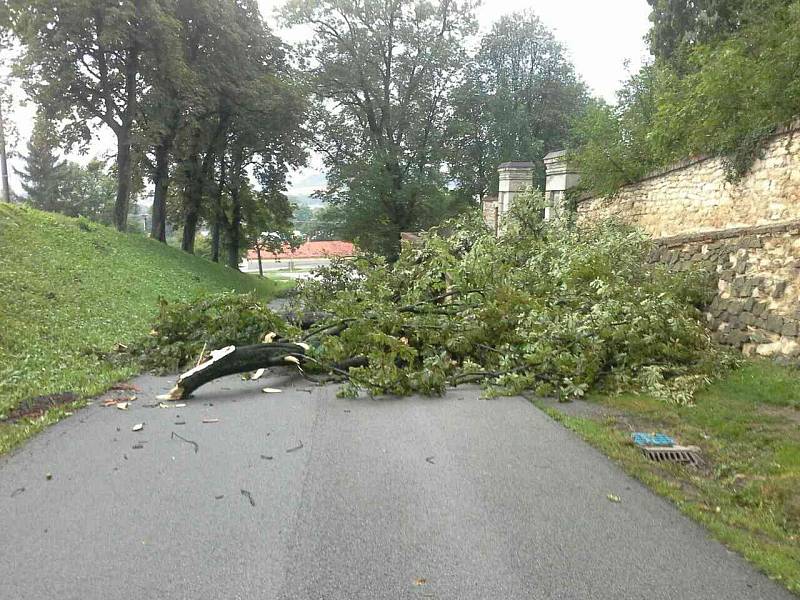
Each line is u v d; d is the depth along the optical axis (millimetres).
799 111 9594
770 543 4082
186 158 34062
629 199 14500
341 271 13953
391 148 38844
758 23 12750
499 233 15070
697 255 10977
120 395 8203
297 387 8734
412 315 10352
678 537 4125
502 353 9188
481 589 3486
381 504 4625
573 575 3639
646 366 8445
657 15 21906
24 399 7590
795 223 8578
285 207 41938
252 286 35812
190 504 4625
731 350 9148
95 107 27484
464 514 4457
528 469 5363
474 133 40812
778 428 6395
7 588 3510
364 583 3545
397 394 8148
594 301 9812
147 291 18141
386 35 37812
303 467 5398
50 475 5219
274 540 4059
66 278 15516
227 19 30281
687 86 13227
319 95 39000
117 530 4207
